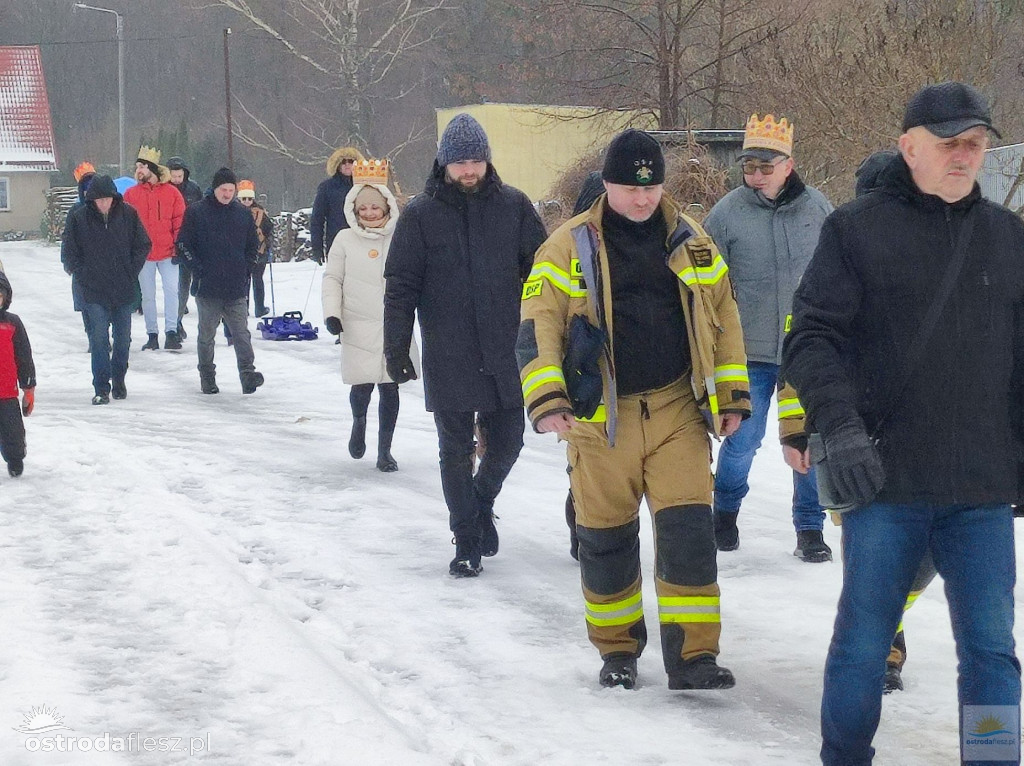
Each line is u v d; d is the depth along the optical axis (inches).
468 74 1656.0
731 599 241.3
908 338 147.3
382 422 357.7
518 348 189.3
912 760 169.9
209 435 412.8
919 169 149.1
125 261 479.8
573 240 189.5
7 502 309.0
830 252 151.5
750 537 286.2
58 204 1952.5
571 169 828.6
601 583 196.1
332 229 548.7
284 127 2322.8
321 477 351.3
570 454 197.5
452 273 258.4
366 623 229.6
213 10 2714.1
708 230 265.0
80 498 312.2
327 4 1667.1
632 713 186.2
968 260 147.5
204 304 500.7
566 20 1122.0
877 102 628.7
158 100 2898.6
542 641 219.8
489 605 239.8
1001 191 668.7
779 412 182.1
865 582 148.6
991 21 631.2
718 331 192.7
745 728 180.4
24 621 219.3
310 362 579.5
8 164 2406.5
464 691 196.2
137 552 263.6
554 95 1191.6
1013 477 147.8
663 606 190.9
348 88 1561.3
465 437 261.6
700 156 751.1
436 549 279.4
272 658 202.4
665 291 188.9
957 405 146.3
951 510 148.3
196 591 236.2
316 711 180.5
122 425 428.5
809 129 679.7
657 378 189.2
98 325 475.8
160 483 334.6
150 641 210.2
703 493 191.0
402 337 261.0
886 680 193.5
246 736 172.6
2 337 334.6
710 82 1061.8
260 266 752.3
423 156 2016.5
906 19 649.0
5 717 176.2
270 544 281.6
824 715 153.3
